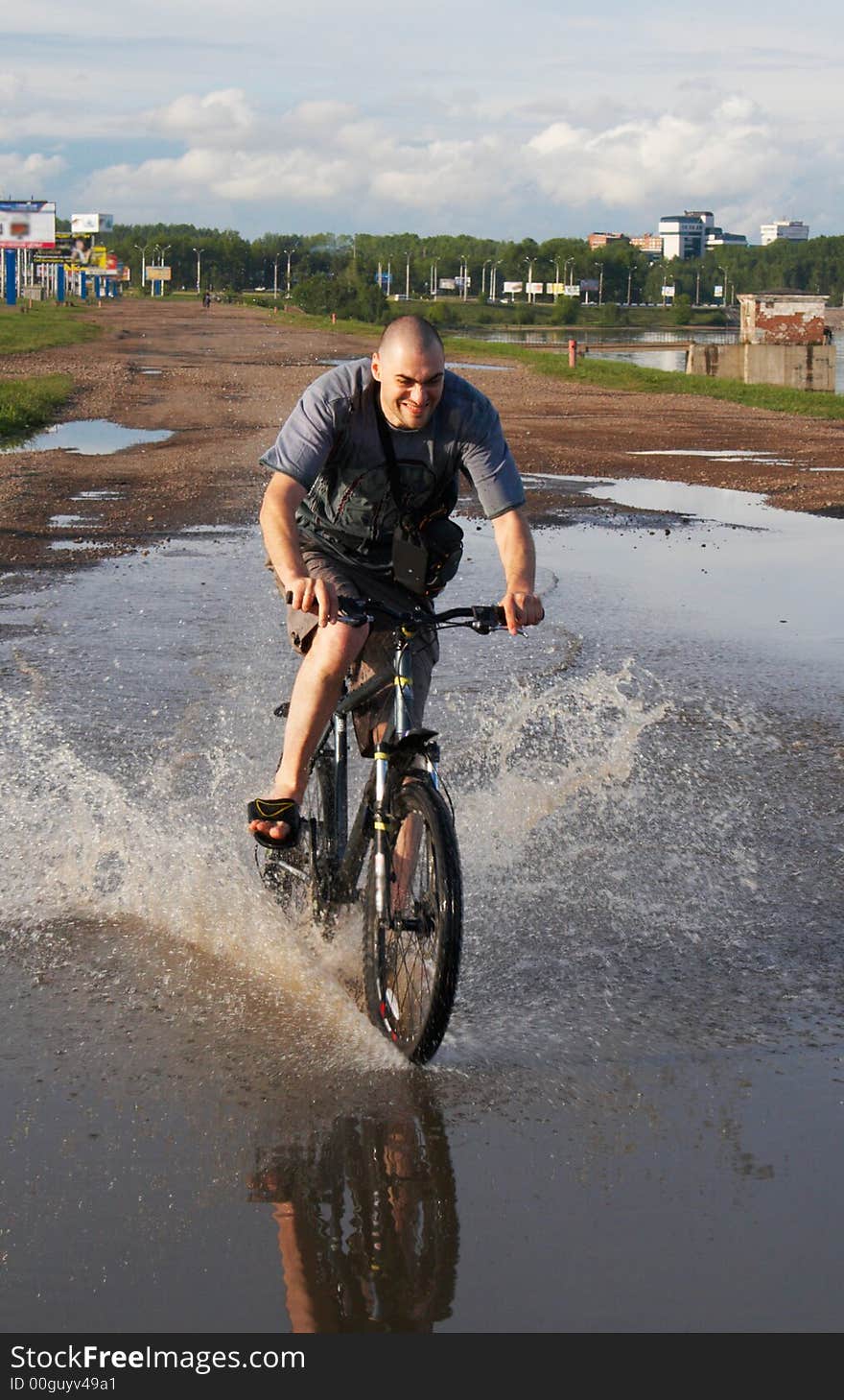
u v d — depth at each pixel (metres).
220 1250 2.64
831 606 9.55
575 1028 3.65
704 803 5.48
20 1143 3.03
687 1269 2.59
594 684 7.34
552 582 10.34
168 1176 2.90
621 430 25.12
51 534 12.07
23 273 118.56
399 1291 2.53
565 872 4.77
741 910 4.46
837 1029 3.65
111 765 5.81
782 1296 2.51
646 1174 2.93
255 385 34.31
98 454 18.86
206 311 114.06
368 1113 3.19
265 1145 3.04
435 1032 3.33
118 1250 2.64
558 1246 2.66
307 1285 2.54
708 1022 3.69
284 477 3.71
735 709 6.89
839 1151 3.03
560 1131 3.11
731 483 17.23
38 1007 3.75
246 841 5.02
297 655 7.83
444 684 7.31
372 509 3.85
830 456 20.64
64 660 7.61
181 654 7.81
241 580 10.11
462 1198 2.83
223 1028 3.64
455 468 3.88
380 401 3.71
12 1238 2.67
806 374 48.62
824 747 6.24
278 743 6.17
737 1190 2.87
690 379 42.56
